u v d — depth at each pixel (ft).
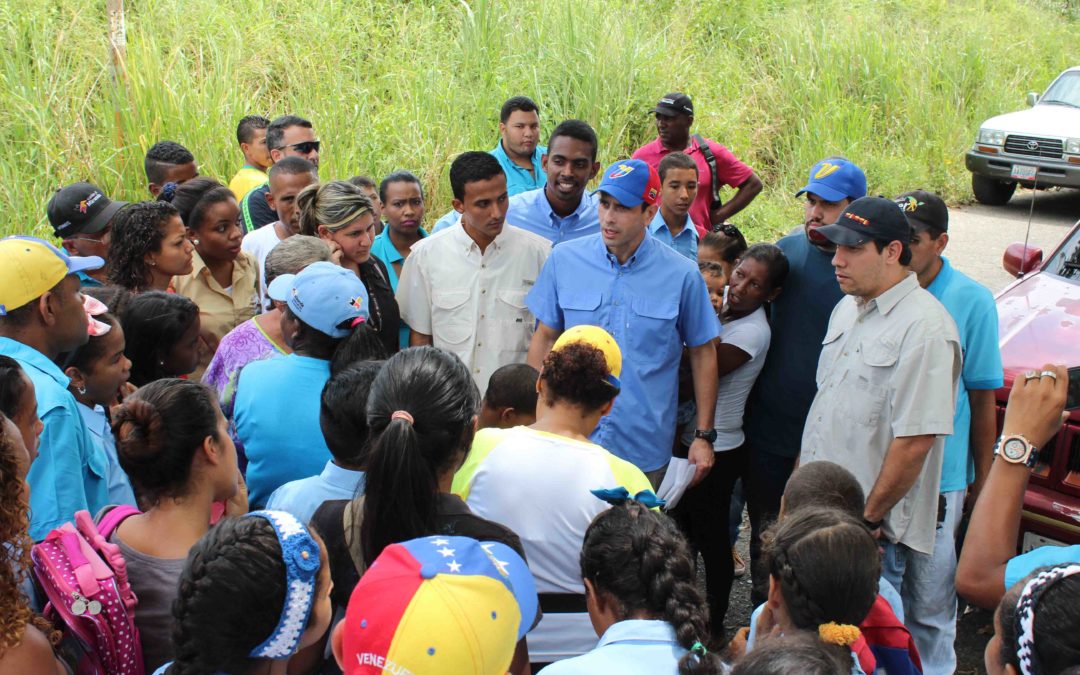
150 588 7.38
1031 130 38.99
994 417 12.13
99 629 6.91
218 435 7.97
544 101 32.01
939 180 41.83
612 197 12.37
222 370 11.82
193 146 23.62
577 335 9.30
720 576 13.74
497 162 13.62
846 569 6.67
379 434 7.63
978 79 46.73
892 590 8.39
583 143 15.58
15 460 6.54
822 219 13.02
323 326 10.16
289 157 16.12
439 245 14.16
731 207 22.63
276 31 29.32
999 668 5.44
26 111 22.50
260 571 5.84
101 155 22.57
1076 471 12.76
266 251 16.02
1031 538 13.14
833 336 11.68
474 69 31.89
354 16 31.45
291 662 7.41
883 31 44.73
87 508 9.03
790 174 36.88
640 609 6.69
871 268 10.68
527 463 8.56
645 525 6.87
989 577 6.83
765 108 39.68
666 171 17.10
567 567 8.50
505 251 14.19
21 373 7.90
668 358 12.98
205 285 14.61
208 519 8.01
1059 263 17.70
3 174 21.20
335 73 28.63
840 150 37.73
